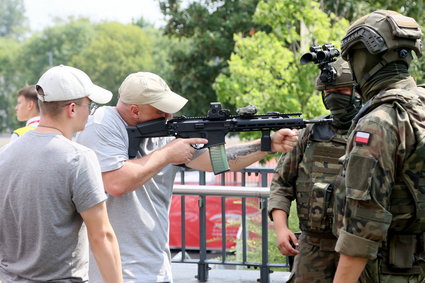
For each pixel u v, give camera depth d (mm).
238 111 3539
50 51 100375
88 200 2691
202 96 25594
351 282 2604
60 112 2762
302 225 3725
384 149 2535
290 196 3869
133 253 3350
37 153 2697
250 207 8828
